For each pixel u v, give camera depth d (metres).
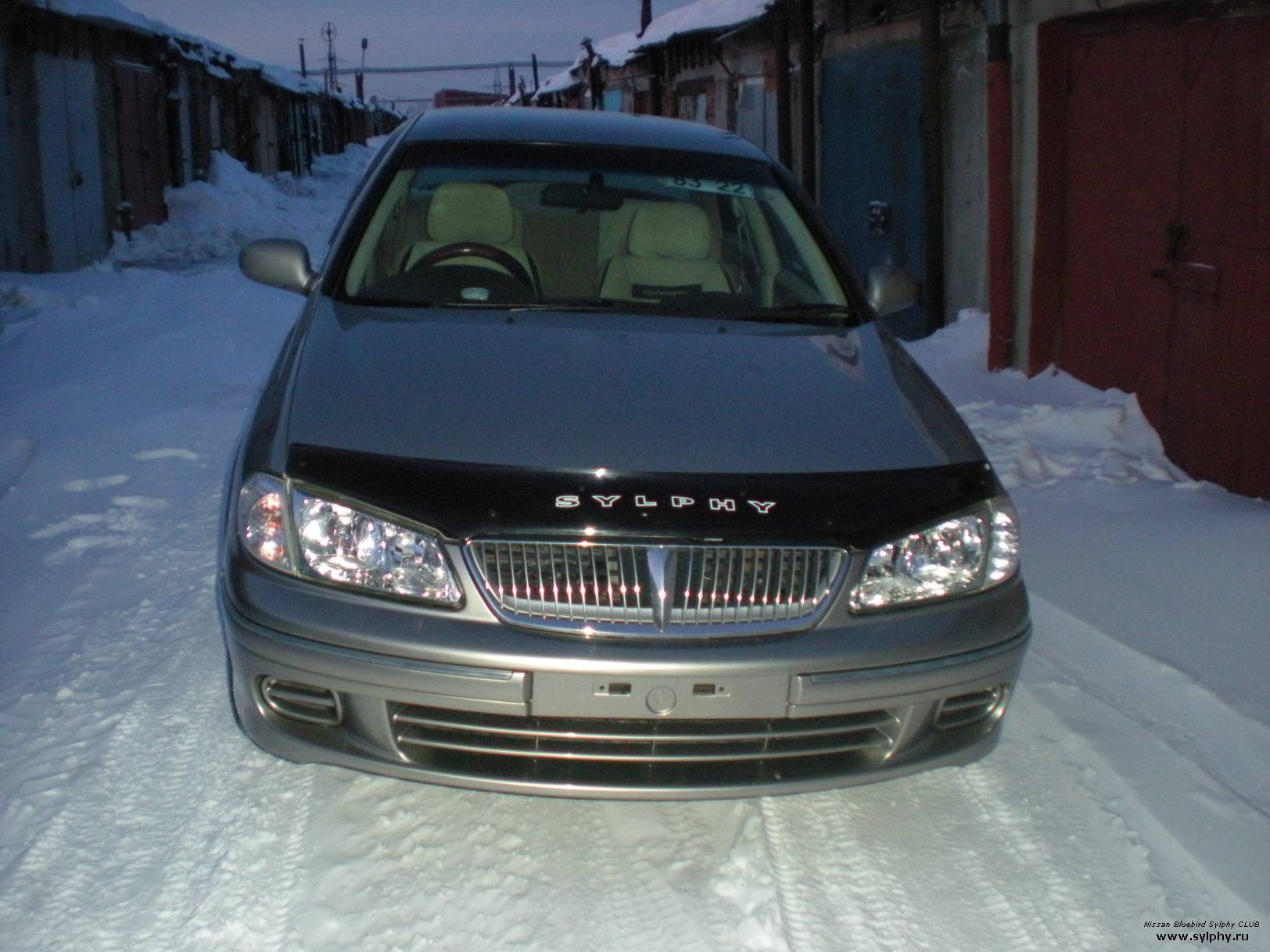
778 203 4.23
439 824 2.81
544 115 4.60
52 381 6.47
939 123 8.64
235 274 10.52
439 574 2.50
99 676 3.41
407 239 3.89
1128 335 6.64
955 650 2.67
